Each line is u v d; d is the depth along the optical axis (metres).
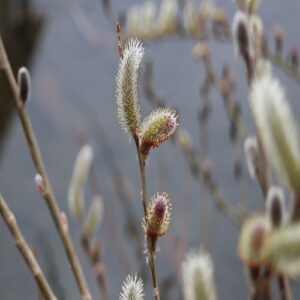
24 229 1.75
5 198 1.81
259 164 0.56
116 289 1.54
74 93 2.06
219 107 1.84
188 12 1.23
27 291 1.64
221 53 1.89
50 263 1.59
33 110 2.02
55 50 2.12
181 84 1.95
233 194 1.71
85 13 2.16
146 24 1.36
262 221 0.42
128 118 0.45
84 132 1.95
